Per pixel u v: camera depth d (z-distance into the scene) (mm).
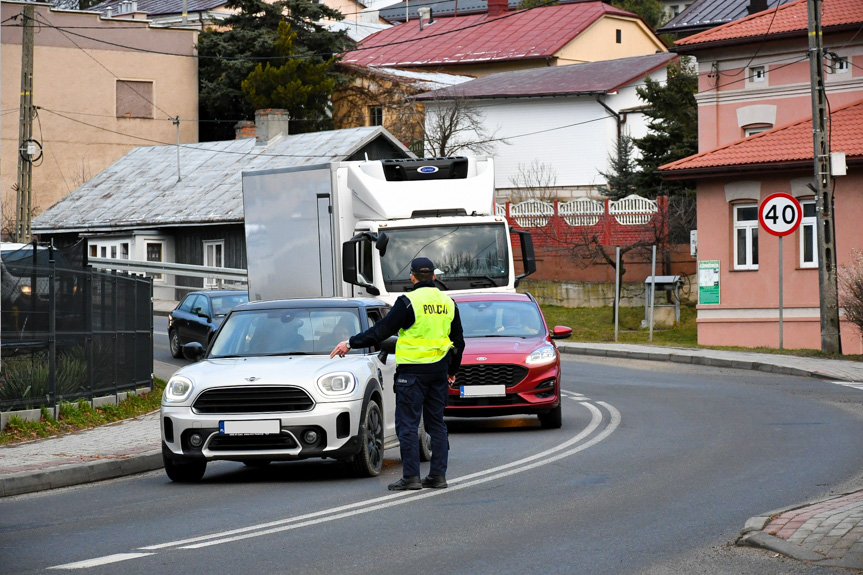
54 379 44812
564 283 113625
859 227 83562
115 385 51500
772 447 37500
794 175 86250
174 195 140375
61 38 166125
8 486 31797
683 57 131000
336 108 176000
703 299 90625
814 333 85938
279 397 32156
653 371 70312
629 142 147000
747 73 97812
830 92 93500
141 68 172250
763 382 61781
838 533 22359
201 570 21109
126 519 27141
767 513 24766
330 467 37000
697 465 33969
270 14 176375
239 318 36531
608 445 39312
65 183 166500
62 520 27250
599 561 21562
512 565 21312
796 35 93625
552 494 29469
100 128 169000
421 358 30484
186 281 135125
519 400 44094
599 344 88500
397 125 168375
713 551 22234
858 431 41188
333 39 175750
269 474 35594
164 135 174000
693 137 120062
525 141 160125
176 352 79750
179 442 32406
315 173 59125
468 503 28297
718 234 89938
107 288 50750
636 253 109625
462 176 59938
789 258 86875
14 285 43406
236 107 178750
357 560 21859
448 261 56969
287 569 21125
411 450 30562
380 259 56375
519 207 117500
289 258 61094
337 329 35625
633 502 28016
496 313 48906
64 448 39062
